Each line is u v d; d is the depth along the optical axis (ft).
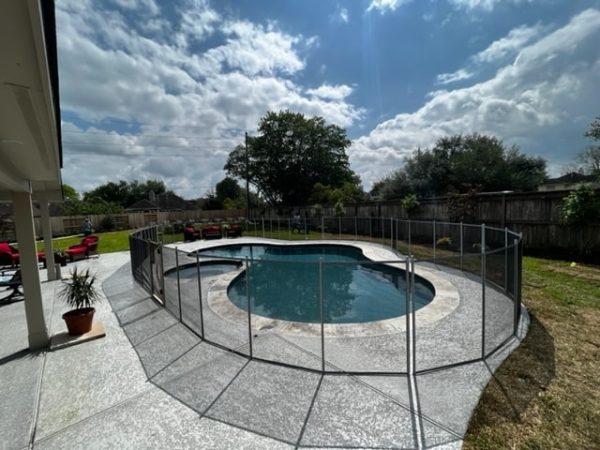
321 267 11.57
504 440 8.13
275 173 114.62
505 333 14.38
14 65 5.17
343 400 10.06
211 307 20.17
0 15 3.99
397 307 23.16
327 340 14.71
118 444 8.47
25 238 14.57
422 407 9.56
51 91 6.67
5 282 23.44
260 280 31.37
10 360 13.51
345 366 12.19
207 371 12.16
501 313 16.17
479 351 13.03
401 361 12.48
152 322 17.85
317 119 114.83
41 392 11.04
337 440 8.38
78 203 104.99
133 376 11.98
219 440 8.50
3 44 4.58
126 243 59.47
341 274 32.17
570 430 8.39
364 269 33.01
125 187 190.19
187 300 20.29
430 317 17.10
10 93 6.21
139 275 27.73
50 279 29.89
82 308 16.34
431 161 76.13
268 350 13.78
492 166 71.46
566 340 13.47
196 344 14.67
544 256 29.35
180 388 11.05
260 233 69.21
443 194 73.26
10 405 10.34
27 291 14.55
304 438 8.48
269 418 9.32
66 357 13.70
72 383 11.57
